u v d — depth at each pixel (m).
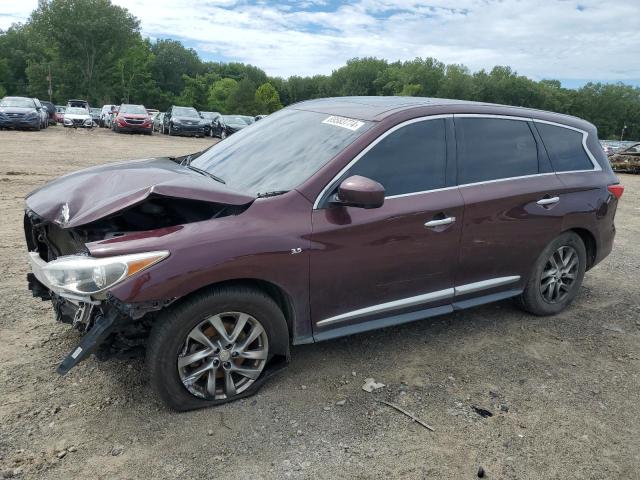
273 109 96.50
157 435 2.90
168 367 2.94
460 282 3.97
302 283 3.24
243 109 78.62
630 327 4.62
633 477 2.81
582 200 4.55
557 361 3.96
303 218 3.22
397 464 2.79
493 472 2.78
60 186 3.58
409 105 3.88
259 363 3.26
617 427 3.21
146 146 20.59
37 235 3.69
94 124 31.95
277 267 3.11
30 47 89.69
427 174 3.73
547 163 4.43
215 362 3.10
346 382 3.50
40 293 3.56
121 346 3.00
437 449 2.92
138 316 2.77
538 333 4.38
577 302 5.13
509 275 4.27
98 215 2.98
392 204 3.53
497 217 3.99
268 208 3.18
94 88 82.31
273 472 2.69
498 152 4.14
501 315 4.69
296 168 3.50
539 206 4.25
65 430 2.91
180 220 3.25
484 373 3.72
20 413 3.02
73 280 2.78
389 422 3.12
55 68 80.56
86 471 2.64
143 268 2.76
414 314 3.82
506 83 115.31
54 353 3.65
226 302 3.02
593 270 6.22
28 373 3.40
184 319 2.91
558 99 124.38
